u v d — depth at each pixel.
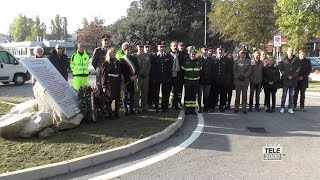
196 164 6.39
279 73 11.59
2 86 21.02
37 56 10.05
